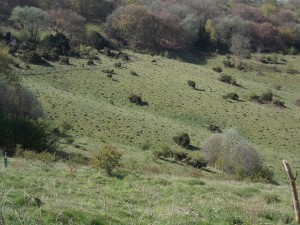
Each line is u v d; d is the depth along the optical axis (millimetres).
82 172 20750
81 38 106812
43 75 73812
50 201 11852
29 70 74125
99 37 106625
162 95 77000
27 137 32500
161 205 15117
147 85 80938
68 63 83500
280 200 17828
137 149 48812
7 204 10672
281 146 64438
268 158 56500
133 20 118375
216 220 12938
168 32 122625
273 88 100250
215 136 44844
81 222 10297
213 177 30688
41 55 82000
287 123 73312
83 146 42625
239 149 40781
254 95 83500
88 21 133875
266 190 20109
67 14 112188
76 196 15266
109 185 18734
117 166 23141
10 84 41250
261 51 132875
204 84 87500
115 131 55906
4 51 45094
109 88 75938
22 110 40594
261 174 37656
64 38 94625
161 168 34906
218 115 72312
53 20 108188
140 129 58250
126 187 18484
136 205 14805
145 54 108438
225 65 114812
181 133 56281
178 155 45219
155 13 123375
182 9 140125
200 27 130750
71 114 58188
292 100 90188
